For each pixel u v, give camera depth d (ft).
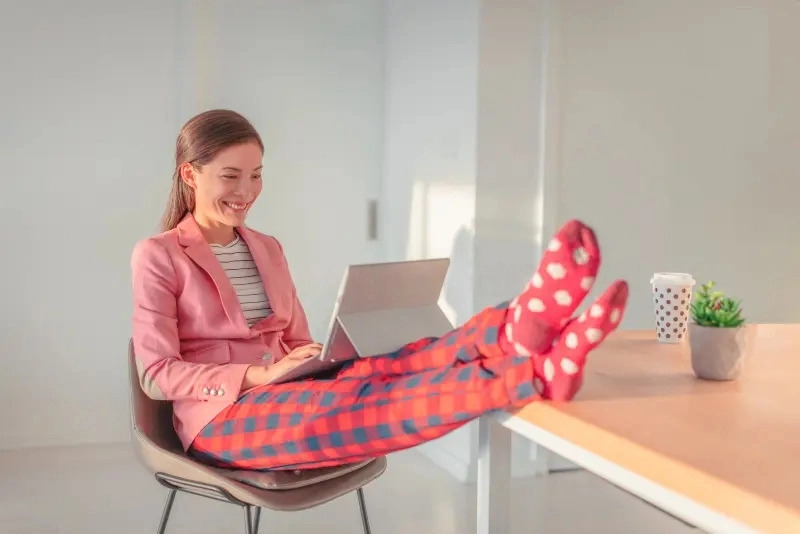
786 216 11.35
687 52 10.65
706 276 11.01
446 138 10.32
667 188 10.68
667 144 10.63
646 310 10.71
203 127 6.08
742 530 2.57
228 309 6.08
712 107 10.83
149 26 10.86
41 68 10.50
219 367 5.49
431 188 10.74
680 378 4.29
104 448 10.91
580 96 10.15
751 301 11.27
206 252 6.15
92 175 10.78
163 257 5.94
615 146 10.37
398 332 4.75
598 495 9.61
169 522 8.61
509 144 9.86
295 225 11.65
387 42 11.87
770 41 11.08
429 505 9.25
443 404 3.92
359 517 8.87
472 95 9.71
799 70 11.25
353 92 11.82
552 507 9.19
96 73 10.70
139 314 5.80
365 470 5.79
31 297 10.68
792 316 11.48
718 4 10.76
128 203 10.94
